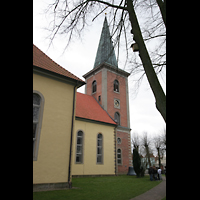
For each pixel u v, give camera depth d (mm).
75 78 11711
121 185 11781
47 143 9523
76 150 18406
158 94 3889
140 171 18344
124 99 29547
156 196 8320
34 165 8789
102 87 27766
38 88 9969
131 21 4934
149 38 6832
